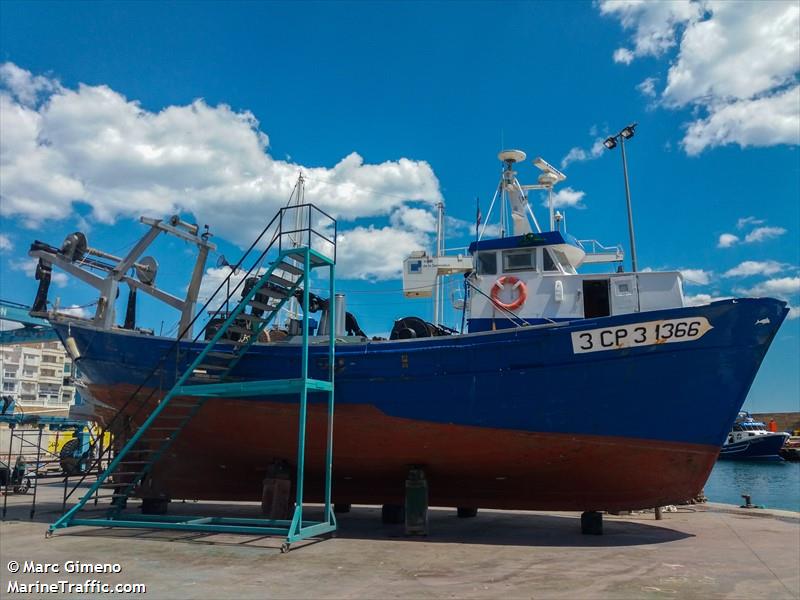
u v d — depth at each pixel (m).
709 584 5.80
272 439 9.76
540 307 9.79
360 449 9.36
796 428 76.56
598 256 12.82
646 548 8.00
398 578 5.99
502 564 6.77
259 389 8.25
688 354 7.93
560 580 5.93
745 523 10.96
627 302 9.36
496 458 8.88
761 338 7.77
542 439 8.52
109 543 7.97
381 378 8.94
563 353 8.31
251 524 8.80
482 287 10.27
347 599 5.14
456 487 9.70
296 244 10.89
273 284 9.63
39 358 66.88
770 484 36.38
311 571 6.29
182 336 9.97
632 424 8.23
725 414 7.99
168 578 5.93
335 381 9.11
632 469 8.55
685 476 8.45
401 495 10.20
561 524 10.67
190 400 9.85
